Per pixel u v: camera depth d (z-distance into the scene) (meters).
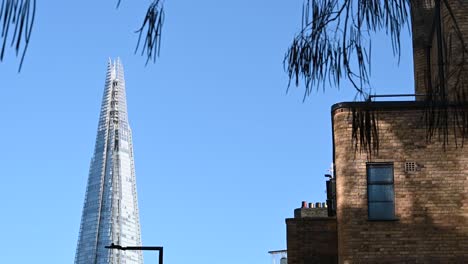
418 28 27.55
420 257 25.14
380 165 25.73
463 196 25.34
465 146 25.42
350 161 25.67
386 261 25.17
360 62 6.16
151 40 5.61
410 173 25.58
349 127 25.69
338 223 26.16
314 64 6.21
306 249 27.98
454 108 6.89
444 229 25.23
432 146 25.53
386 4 6.10
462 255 25.03
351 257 25.25
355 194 25.55
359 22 6.15
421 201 25.44
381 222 25.42
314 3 6.24
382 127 25.73
